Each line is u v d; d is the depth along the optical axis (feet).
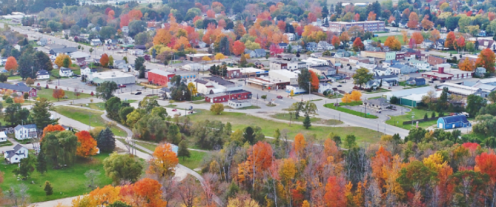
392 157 554.87
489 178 492.95
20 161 566.36
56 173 581.12
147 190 473.26
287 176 520.83
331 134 634.43
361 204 486.38
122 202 437.58
